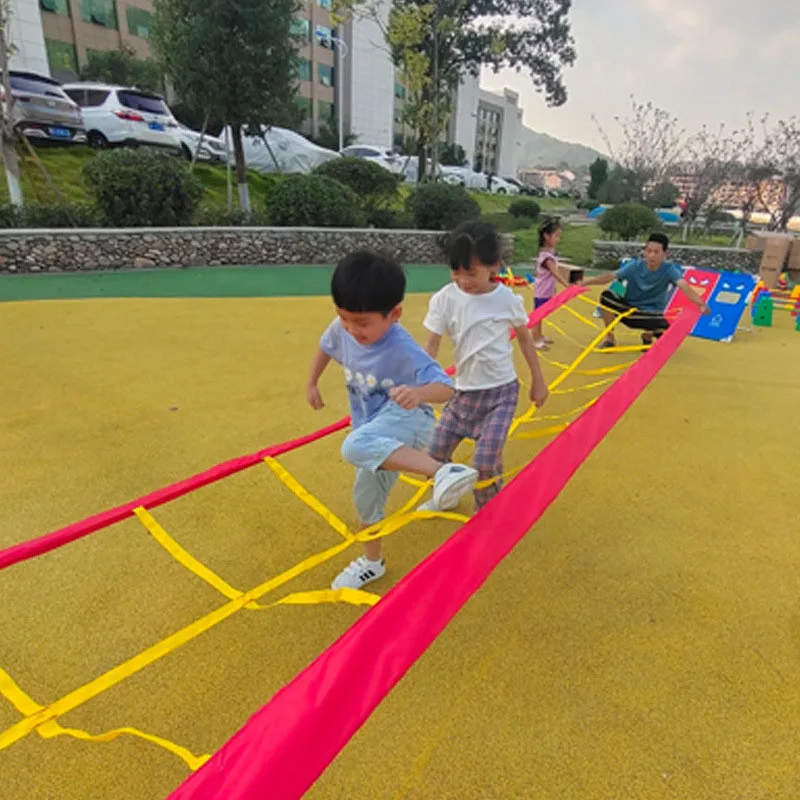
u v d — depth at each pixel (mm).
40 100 13039
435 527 2963
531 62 25281
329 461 3596
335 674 1367
